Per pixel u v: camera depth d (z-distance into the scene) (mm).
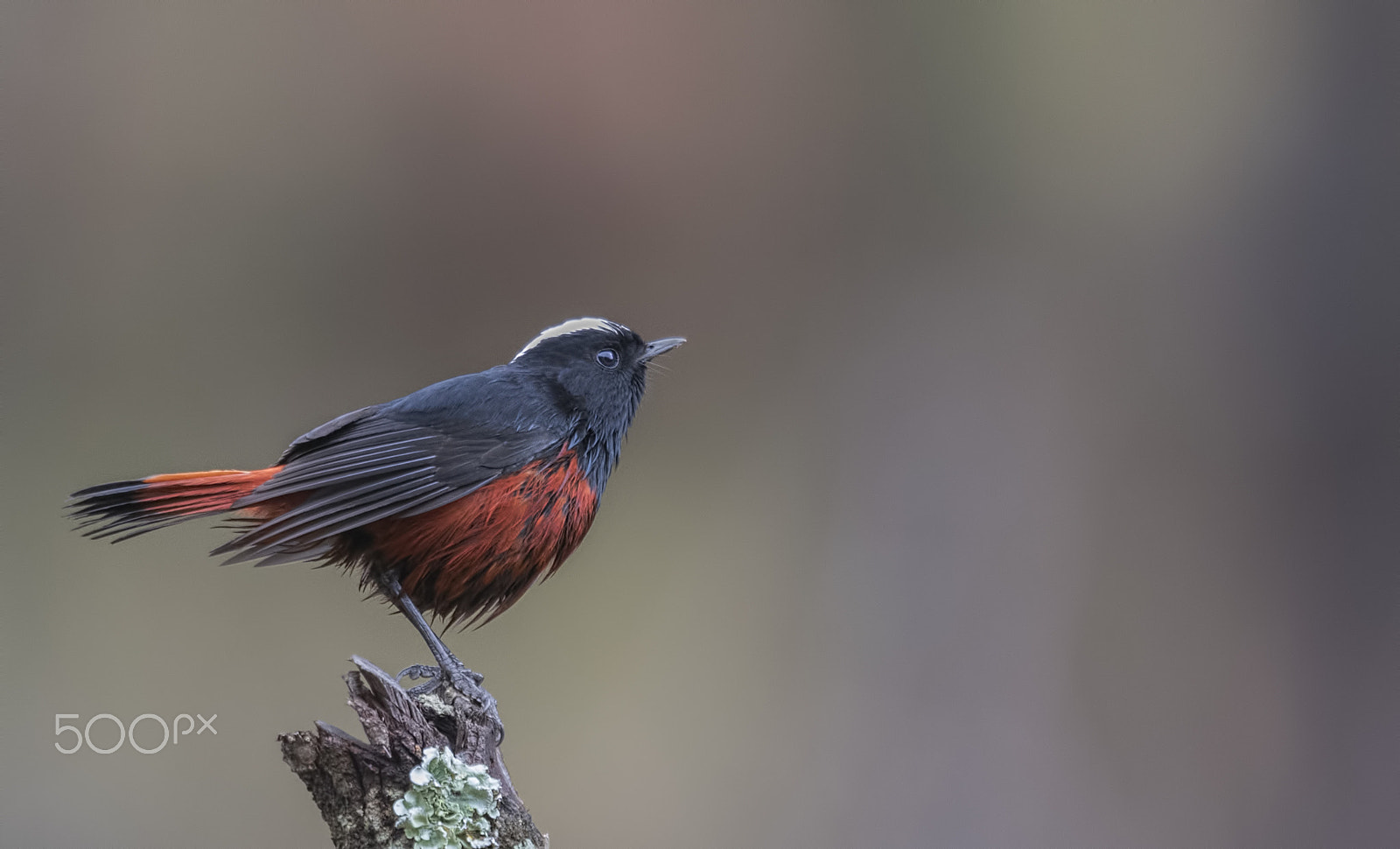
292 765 6348
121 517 7637
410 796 6207
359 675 6441
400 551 7895
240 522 7957
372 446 7887
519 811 6480
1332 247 15477
